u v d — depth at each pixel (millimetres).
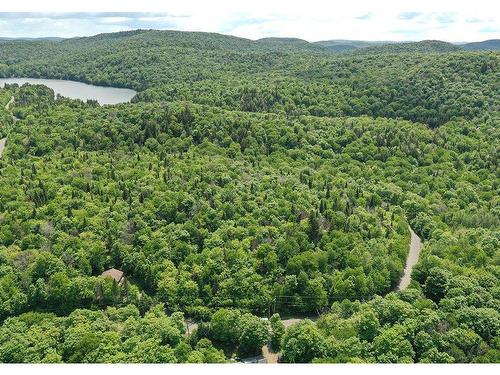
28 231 109812
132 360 72000
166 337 79375
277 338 84625
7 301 90812
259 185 135500
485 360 68938
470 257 101562
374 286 97062
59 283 93938
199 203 122188
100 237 109250
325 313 91688
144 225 113812
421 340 73938
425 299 87562
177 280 97438
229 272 98000
